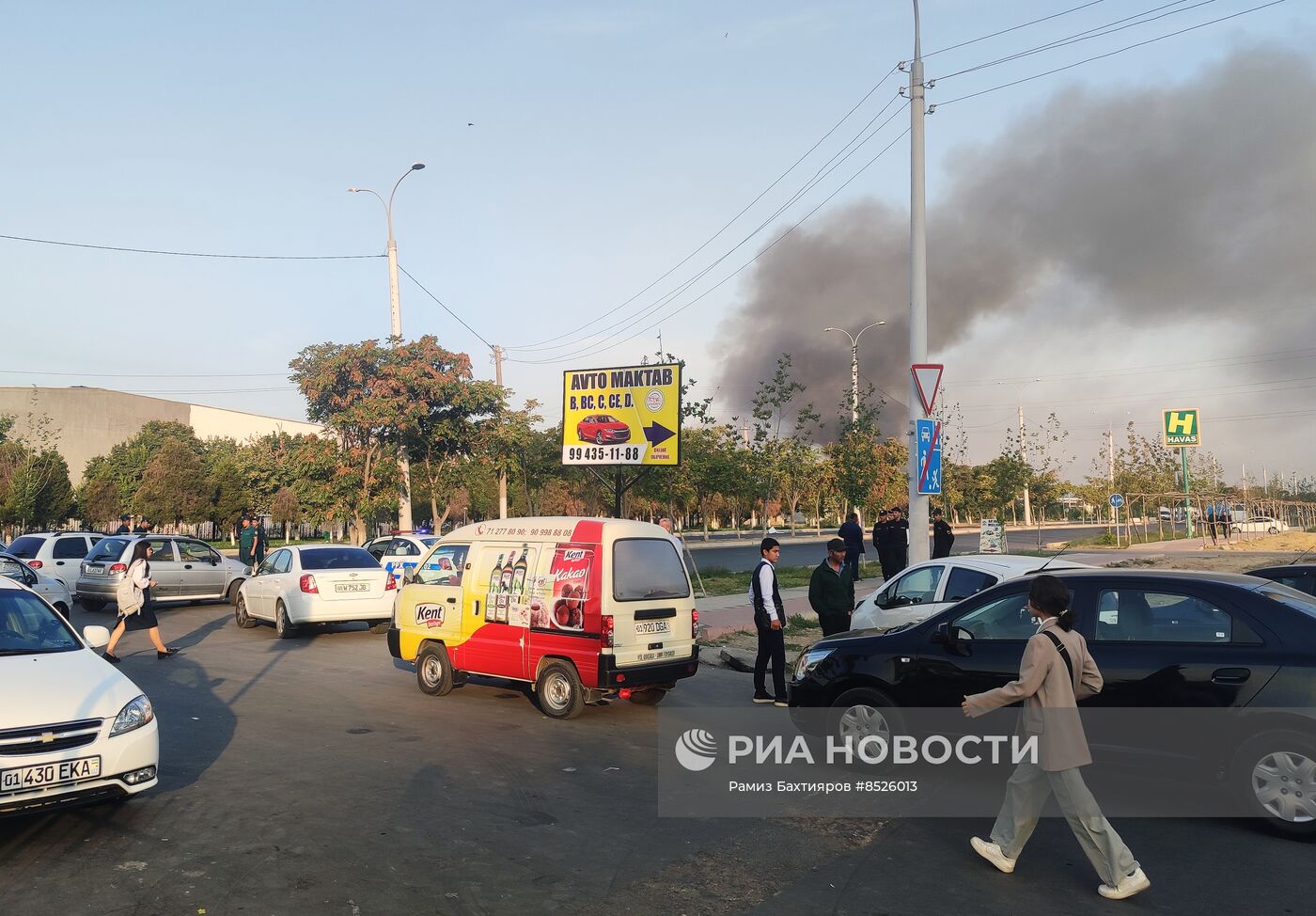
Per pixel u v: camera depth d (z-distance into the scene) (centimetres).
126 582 1300
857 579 2498
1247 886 518
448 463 3145
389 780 715
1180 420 4741
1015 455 5169
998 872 543
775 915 479
